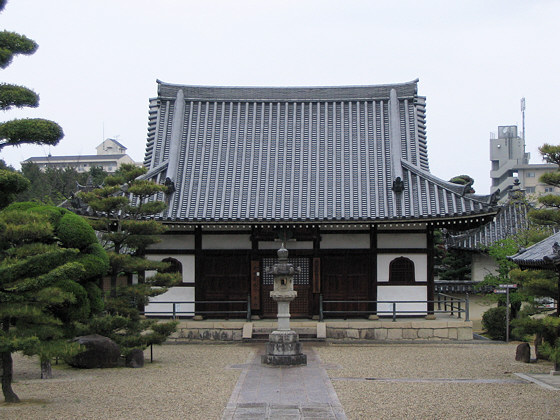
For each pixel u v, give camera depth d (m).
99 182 64.56
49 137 16.39
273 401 16.03
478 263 41.19
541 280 20.52
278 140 35.16
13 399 15.81
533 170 86.25
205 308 31.91
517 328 21.08
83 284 19.28
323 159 34.16
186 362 23.59
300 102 36.81
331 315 31.77
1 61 16.44
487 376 20.38
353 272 31.91
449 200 30.83
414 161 34.06
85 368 22.06
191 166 33.91
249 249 31.92
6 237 14.84
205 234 32.09
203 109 36.97
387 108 36.38
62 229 18.44
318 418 14.31
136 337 23.03
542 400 16.12
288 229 31.41
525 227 39.75
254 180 33.12
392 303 30.83
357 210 31.28
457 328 30.42
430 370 21.59
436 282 39.69
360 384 18.42
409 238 31.62
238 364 22.78
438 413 14.68
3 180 15.99
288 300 22.39
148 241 24.48
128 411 14.85
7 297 14.59
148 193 24.38
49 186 58.84
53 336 16.08
